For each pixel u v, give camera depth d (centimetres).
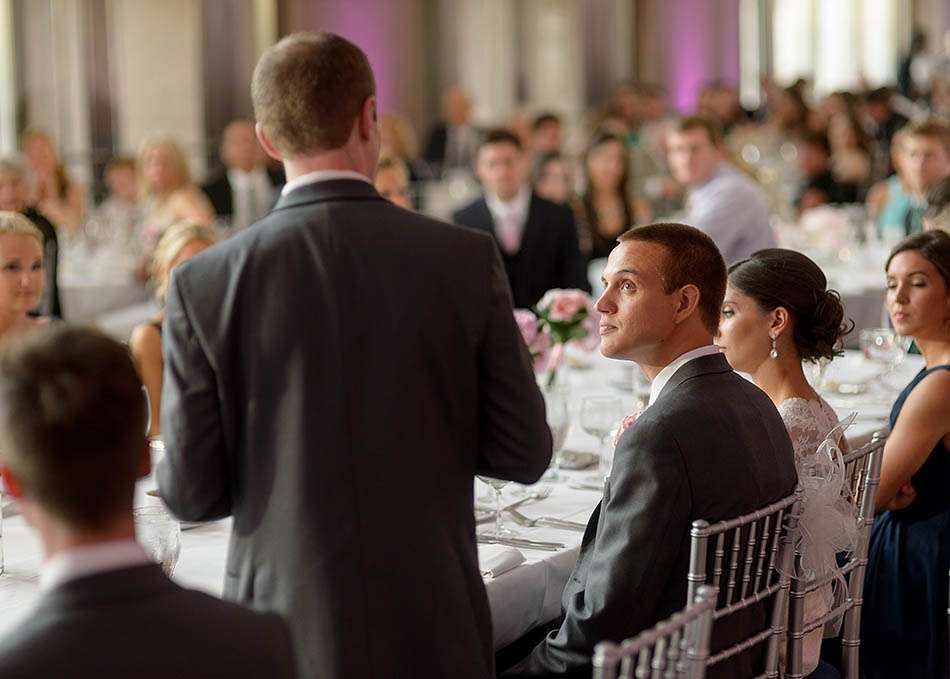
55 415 165
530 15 2012
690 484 280
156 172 970
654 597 282
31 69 1484
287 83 240
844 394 506
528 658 301
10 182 711
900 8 2995
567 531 344
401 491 238
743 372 359
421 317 239
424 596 240
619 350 303
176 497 240
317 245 238
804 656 325
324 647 235
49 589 167
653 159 1284
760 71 2705
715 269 301
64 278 905
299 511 235
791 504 295
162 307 501
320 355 236
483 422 249
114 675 163
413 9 1936
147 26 1575
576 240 754
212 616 172
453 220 759
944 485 375
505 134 739
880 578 380
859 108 1731
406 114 1947
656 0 2327
